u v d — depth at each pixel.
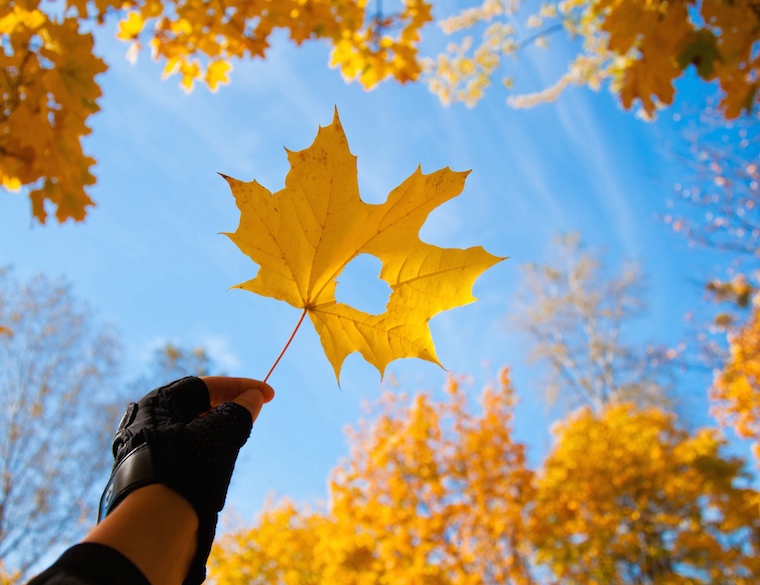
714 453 11.38
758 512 10.76
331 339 1.24
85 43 2.53
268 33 3.47
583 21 6.61
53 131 2.60
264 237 1.18
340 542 8.80
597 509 11.01
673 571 10.47
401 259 1.25
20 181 2.67
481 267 1.23
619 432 12.35
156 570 0.73
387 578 8.21
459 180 1.21
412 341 1.24
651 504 11.39
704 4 2.68
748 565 10.12
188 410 1.11
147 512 0.78
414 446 9.77
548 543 10.64
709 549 10.36
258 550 10.84
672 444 12.47
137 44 3.53
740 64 2.85
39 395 11.68
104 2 2.90
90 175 2.77
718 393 10.88
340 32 3.57
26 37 2.42
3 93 2.46
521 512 9.80
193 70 3.65
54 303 12.64
